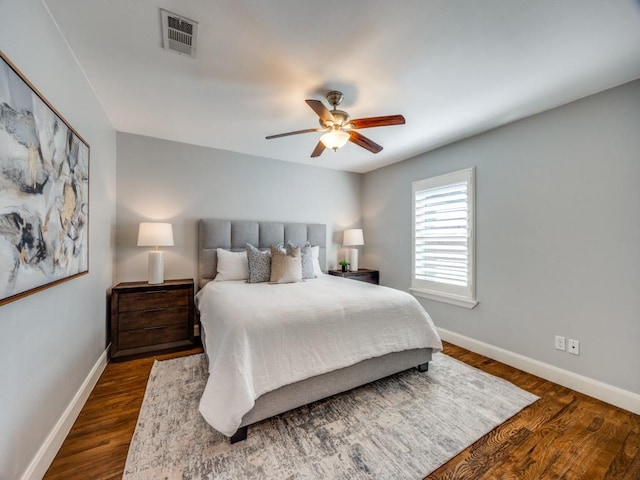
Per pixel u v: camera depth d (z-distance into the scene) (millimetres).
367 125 2137
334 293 2424
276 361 1704
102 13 1420
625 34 1530
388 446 1573
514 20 1447
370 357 2064
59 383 1532
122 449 1522
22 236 1110
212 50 1702
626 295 1979
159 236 2902
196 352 2848
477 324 2959
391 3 1343
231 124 2822
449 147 3281
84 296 1957
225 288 2697
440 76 1956
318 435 1653
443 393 2127
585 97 2189
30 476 1219
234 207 3703
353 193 4719
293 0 1326
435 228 3432
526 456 1517
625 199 1982
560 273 2320
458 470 1423
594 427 1753
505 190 2715
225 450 1518
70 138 1609
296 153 3748
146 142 3168
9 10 1082
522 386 2252
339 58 1772
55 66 1484
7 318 1069
